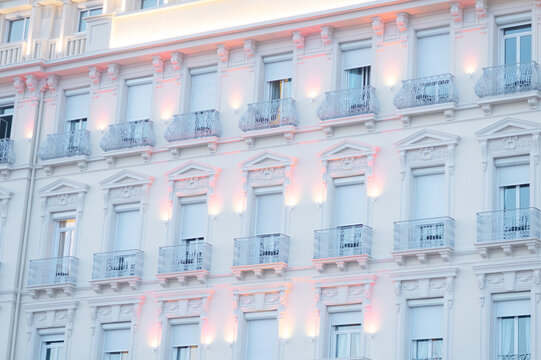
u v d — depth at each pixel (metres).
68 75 70.44
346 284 59.81
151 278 64.56
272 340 61.19
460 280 57.69
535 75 58.69
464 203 58.66
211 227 63.97
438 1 61.06
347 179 61.69
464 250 57.91
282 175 63.03
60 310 66.50
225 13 66.88
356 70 63.50
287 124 63.22
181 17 68.00
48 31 72.00
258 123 63.91
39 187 69.31
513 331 56.47
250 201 63.44
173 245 64.50
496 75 59.28
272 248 61.84
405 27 62.25
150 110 67.69
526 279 56.41
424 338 58.06
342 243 60.38
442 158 59.66
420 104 60.53
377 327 58.78
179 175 65.44
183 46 66.88
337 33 63.91
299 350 60.09
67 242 68.19
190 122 65.75
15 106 71.25
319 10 64.25
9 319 67.12
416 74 61.78
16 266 68.06
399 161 60.53
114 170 67.62
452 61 60.88
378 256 59.59
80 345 65.31
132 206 66.62
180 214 65.38
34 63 70.12
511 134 58.50
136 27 69.12
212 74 67.00
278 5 65.50
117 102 68.69
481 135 59.03
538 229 56.91
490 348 56.34
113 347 64.88
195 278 63.34
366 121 61.50
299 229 61.81
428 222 58.94
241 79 65.75
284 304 61.00
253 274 62.03
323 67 63.84
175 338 63.50
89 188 67.88
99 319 65.25
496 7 60.59
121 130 67.44
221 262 63.12
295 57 64.62
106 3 71.06
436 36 61.97
